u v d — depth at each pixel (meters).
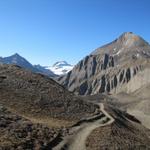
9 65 102.81
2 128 46.72
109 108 99.75
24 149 41.41
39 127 53.22
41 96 81.38
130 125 89.88
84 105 88.94
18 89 80.88
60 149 46.59
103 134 61.28
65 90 99.50
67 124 64.56
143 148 65.31
